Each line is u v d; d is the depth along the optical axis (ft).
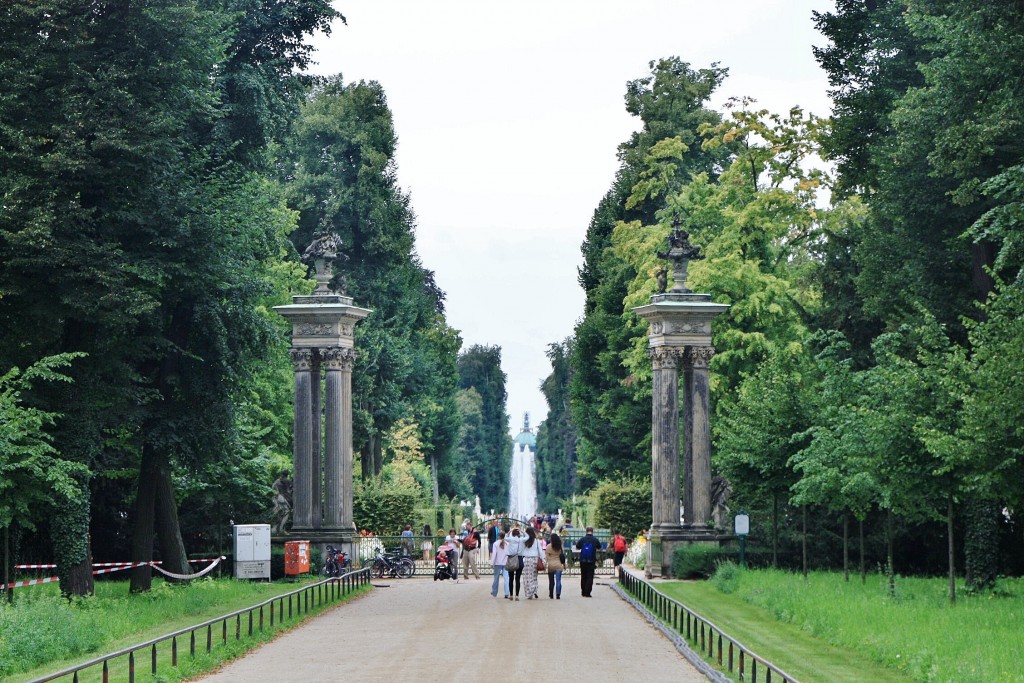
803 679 94.79
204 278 164.04
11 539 171.32
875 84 204.23
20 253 146.00
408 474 408.46
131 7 157.69
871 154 198.49
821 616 124.88
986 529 156.04
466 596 184.85
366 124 379.55
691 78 343.46
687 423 213.05
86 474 144.97
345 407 213.46
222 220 167.73
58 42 152.15
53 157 147.02
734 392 243.81
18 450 133.18
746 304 248.32
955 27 158.61
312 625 139.95
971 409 119.44
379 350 363.97
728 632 125.70
